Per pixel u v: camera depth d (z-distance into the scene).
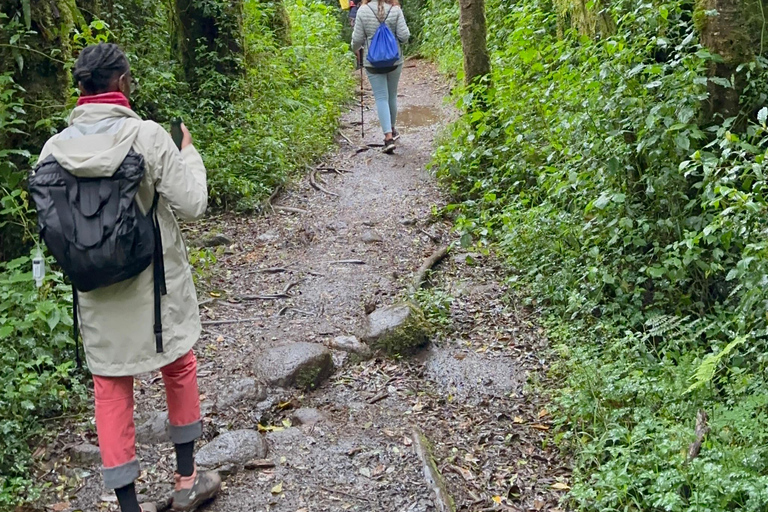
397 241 6.74
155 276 2.97
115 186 2.78
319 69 12.48
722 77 4.95
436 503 3.40
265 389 4.43
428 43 16.94
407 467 3.69
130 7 9.85
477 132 7.48
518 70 7.84
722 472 3.11
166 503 3.41
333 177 8.59
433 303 5.35
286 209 7.61
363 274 6.09
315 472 3.68
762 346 4.13
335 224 7.16
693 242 4.25
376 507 3.41
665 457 3.39
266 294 5.78
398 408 4.29
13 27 4.79
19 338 4.17
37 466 3.70
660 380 4.03
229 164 7.82
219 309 5.55
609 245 5.11
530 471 3.72
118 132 2.82
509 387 4.50
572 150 5.66
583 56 6.32
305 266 6.29
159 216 3.00
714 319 4.61
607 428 3.79
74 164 2.75
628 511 3.20
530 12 10.30
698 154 4.27
